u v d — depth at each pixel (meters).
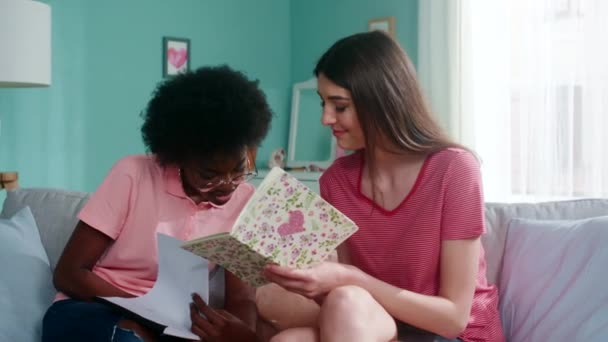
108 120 3.16
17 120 2.83
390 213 1.46
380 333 1.22
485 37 3.00
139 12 3.24
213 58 3.58
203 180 1.42
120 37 3.18
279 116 3.93
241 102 1.40
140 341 1.25
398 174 1.46
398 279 1.47
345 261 1.55
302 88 3.82
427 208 1.41
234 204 1.50
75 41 3.01
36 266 1.68
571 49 2.75
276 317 1.60
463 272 1.37
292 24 3.97
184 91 1.40
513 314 1.56
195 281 1.35
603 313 1.37
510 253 1.63
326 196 1.58
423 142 1.43
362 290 1.27
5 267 1.61
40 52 2.36
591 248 1.46
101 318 1.27
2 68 2.23
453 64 3.09
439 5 3.14
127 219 1.44
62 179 3.00
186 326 1.32
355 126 1.43
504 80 2.96
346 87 1.39
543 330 1.47
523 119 2.91
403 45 3.44
